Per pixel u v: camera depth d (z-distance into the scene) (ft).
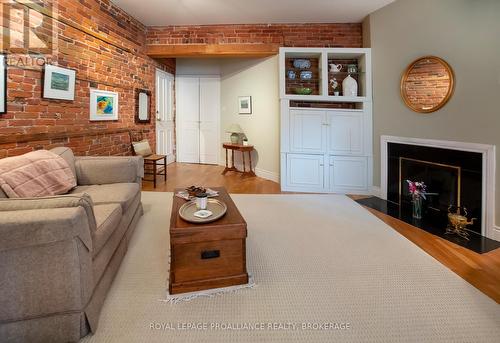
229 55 15.65
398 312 4.95
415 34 10.68
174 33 15.53
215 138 20.84
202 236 5.37
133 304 5.12
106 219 5.71
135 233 8.33
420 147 10.69
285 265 6.56
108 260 5.51
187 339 4.33
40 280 4.02
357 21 14.29
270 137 16.16
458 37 9.07
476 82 8.60
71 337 4.17
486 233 8.45
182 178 16.40
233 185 14.94
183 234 5.26
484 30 8.32
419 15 10.48
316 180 13.73
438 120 9.93
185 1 12.36
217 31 15.25
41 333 4.08
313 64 14.51
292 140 13.70
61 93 9.87
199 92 20.72
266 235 8.29
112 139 13.20
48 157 7.51
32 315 4.06
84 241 4.23
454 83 9.27
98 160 8.90
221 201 6.83
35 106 8.89
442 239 8.20
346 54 13.42
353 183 13.53
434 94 9.98
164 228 8.75
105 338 4.32
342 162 13.53
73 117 10.63
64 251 4.05
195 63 20.49
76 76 10.68
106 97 12.54
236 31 15.16
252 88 17.30
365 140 13.29
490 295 5.46
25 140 8.53
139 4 12.78
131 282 5.82
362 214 10.34
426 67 10.26
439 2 9.66
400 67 11.48
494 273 6.31
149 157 14.66
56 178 7.22
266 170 16.67
